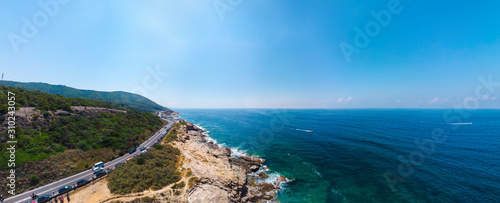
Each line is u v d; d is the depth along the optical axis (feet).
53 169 103.76
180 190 97.50
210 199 96.84
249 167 158.92
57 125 138.82
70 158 117.08
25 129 119.75
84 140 138.00
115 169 111.45
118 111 248.93
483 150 187.52
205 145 215.31
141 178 99.35
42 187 92.79
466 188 113.91
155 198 88.28
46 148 112.98
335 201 106.93
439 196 106.83
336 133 288.71
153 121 279.69
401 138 241.96
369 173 138.31
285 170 150.71
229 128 387.34
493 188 112.78
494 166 144.87
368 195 110.93
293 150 205.26
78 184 95.20
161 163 121.08
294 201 108.78
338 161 164.76
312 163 163.22
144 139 190.29
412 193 110.73
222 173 124.77
